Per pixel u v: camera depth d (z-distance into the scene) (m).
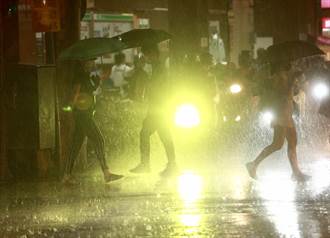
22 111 26.38
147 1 49.66
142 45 26.45
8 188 24.44
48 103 26.44
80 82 24.72
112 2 47.66
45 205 21.11
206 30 42.66
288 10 61.59
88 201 21.55
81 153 28.11
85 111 24.72
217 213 19.20
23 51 35.41
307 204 20.19
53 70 26.56
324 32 59.97
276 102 24.36
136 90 26.45
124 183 24.77
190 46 41.66
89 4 44.91
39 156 26.42
